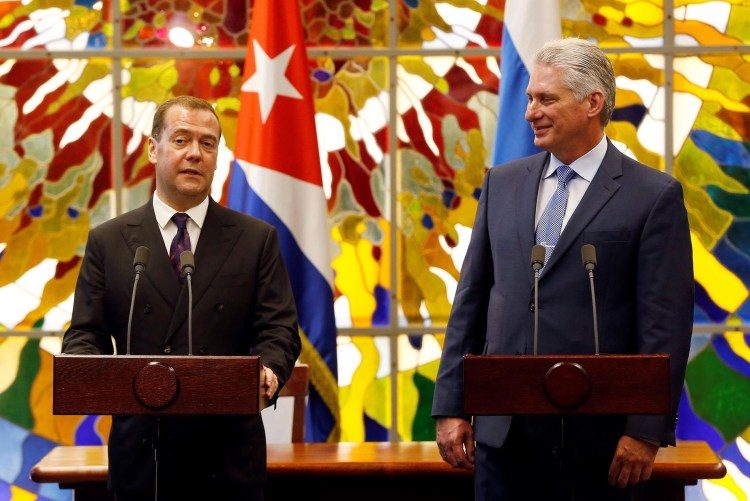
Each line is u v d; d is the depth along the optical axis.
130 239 8.52
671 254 7.86
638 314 7.86
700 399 14.18
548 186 8.39
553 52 8.17
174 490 8.08
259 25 12.67
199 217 8.65
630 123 14.50
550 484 7.86
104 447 10.53
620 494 7.82
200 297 8.39
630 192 8.05
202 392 7.12
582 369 6.98
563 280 7.98
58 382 7.12
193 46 14.55
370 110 14.53
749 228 14.30
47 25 14.55
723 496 14.05
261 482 8.23
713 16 14.54
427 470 9.62
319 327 12.41
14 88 14.45
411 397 14.34
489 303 8.36
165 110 8.57
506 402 7.02
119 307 8.38
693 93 14.48
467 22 14.59
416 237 14.45
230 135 14.41
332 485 9.84
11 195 14.37
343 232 14.46
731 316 14.27
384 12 14.59
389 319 14.41
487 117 14.48
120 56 14.51
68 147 14.43
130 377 7.12
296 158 12.52
